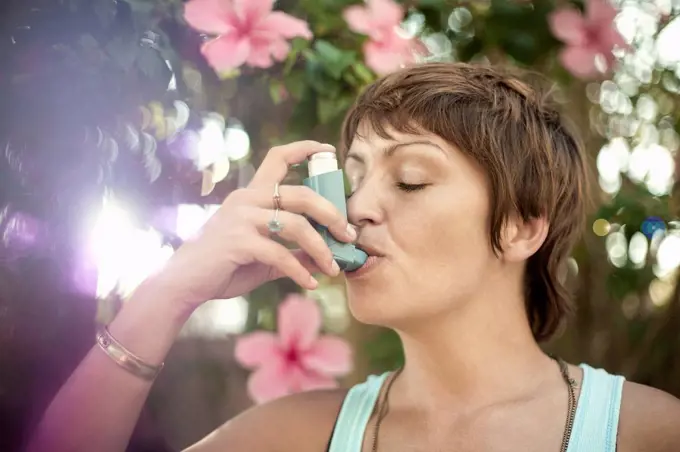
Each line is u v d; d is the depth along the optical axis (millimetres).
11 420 1308
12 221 1278
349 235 1198
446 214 1215
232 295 1343
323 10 1864
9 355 1300
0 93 1254
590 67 1934
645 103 2244
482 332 1280
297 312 1863
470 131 1243
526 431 1245
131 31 1380
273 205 1230
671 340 2346
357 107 1381
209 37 1688
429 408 1310
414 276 1209
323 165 1263
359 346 2398
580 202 1484
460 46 2084
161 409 2318
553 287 1453
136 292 1283
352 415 1358
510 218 1297
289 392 1830
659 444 1215
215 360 2670
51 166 1292
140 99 1416
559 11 1952
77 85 1286
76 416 1235
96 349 1269
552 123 1438
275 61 1861
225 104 1893
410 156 1234
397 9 1824
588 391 1277
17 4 1252
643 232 2062
